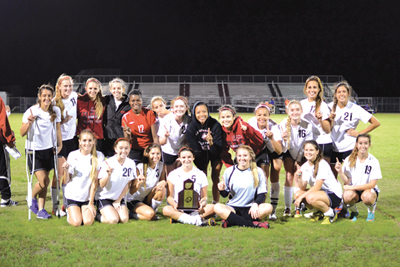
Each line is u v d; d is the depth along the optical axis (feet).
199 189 18.48
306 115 20.86
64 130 20.81
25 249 14.56
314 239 15.61
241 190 17.93
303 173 19.27
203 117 19.77
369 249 14.46
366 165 18.51
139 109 21.24
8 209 20.63
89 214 17.76
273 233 16.33
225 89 169.99
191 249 14.42
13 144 21.01
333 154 22.79
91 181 18.15
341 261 13.25
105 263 13.05
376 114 145.79
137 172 19.44
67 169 17.87
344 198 18.52
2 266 12.78
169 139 21.99
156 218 18.83
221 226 17.46
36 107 19.03
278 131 19.89
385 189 25.48
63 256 13.71
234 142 20.20
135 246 14.83
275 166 19.80
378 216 19.15
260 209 17.44
